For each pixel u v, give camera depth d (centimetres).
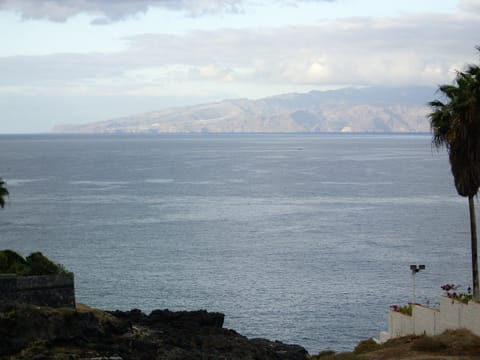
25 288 4725
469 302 4844
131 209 17988
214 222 15625
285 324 7656
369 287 9275
